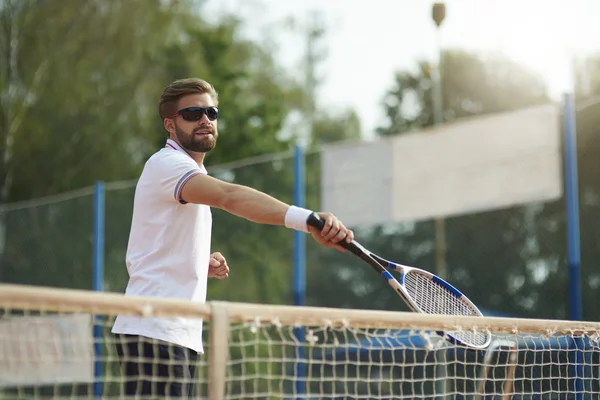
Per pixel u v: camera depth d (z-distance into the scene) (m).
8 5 25.69
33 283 14.70
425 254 12.75
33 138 25.05
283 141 24.50
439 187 11.42
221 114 24.22
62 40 25.84
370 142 12.03
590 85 22.03
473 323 3.86
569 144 10.12
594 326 4.46
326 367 10.27
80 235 14.05
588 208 10.64
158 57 26.14
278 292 12.52
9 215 15.16
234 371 10.84
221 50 25.98
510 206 11.11
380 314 3.53
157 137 25.45
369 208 11.98
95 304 2.85
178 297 3.86
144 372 3.73
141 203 3.95
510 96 27.06
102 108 25.41
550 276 11.27
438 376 9.35
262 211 3.58
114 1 26.12
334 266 12.80
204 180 3.76
